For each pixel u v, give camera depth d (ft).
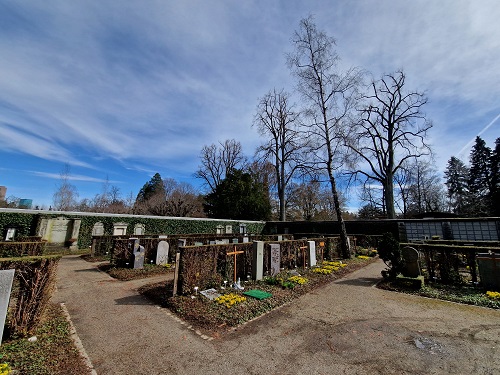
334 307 19.97
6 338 13.62
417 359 12.19
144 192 196.65
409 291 24.54
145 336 14.66
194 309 18.42
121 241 36.73
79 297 22.25
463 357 12.32
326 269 34.83
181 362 11.94
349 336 14.74
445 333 15.12
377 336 14.75
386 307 19.99
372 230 76.64
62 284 27.07
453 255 27.25
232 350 13.08
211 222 89.30
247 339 14.34
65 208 118.11
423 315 18.21
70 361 11.85
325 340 14.24
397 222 72.38
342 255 49.29
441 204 155.02
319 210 145.28
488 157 137.39
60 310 18.53
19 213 53.16
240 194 111.55
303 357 12.42
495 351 12.85
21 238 40.65
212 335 14.83
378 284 27.48
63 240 58.80
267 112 104.22
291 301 21.45
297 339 14.35
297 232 96.22
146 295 22.82
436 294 23.06
